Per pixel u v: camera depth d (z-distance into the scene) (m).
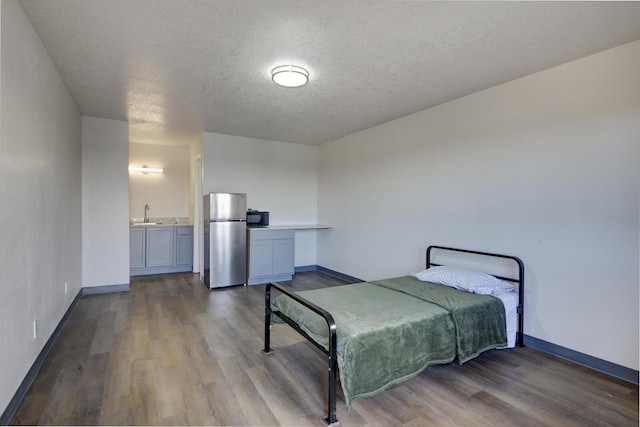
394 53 2.49
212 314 3.63
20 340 1.97
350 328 2.01
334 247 5.62
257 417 1.90
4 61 1.74
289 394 2.14
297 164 5.96
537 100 2.81
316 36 2.26
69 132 3.38
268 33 2.23
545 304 2.77
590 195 2.49
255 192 5.54
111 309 3.73
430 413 1.96
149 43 2.37
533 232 2.84
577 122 2.56
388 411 1.97
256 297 4.33
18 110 1.94
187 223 6.12
